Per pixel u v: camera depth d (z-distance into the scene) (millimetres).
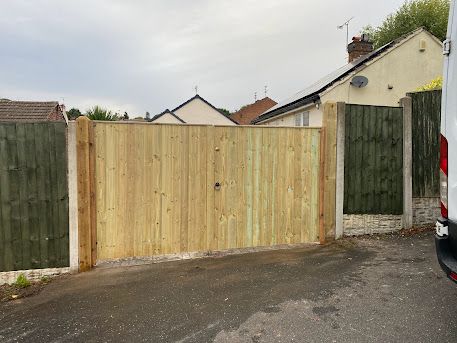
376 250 4832
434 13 22891
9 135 4332
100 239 4680
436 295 3418
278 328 2963
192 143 4891
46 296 3871
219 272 4332
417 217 5754
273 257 4809
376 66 11703
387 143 5555
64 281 4270
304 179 5281
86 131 4500
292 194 5250
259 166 5121
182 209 4891
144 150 4738
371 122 5477
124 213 4719
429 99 5684
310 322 3033
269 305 3389
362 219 5508
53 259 4496
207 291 3783
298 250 5066
